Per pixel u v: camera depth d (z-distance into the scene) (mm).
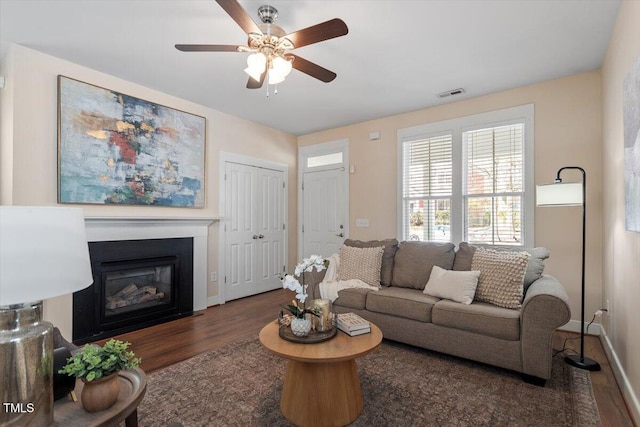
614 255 2525
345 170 5051
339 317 2219
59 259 890
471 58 2951
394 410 1937
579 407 1973
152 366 2521
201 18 2369
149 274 3648
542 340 2207
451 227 4035
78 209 995
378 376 2359
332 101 4027
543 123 3436
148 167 3592
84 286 970
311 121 4855
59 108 2924
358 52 2846
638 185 1738
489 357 2414
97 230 3109
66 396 1141
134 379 1241
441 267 3201
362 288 3260
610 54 2629
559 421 1838
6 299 793
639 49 1782
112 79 3303
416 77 3346
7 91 2773
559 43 2697
